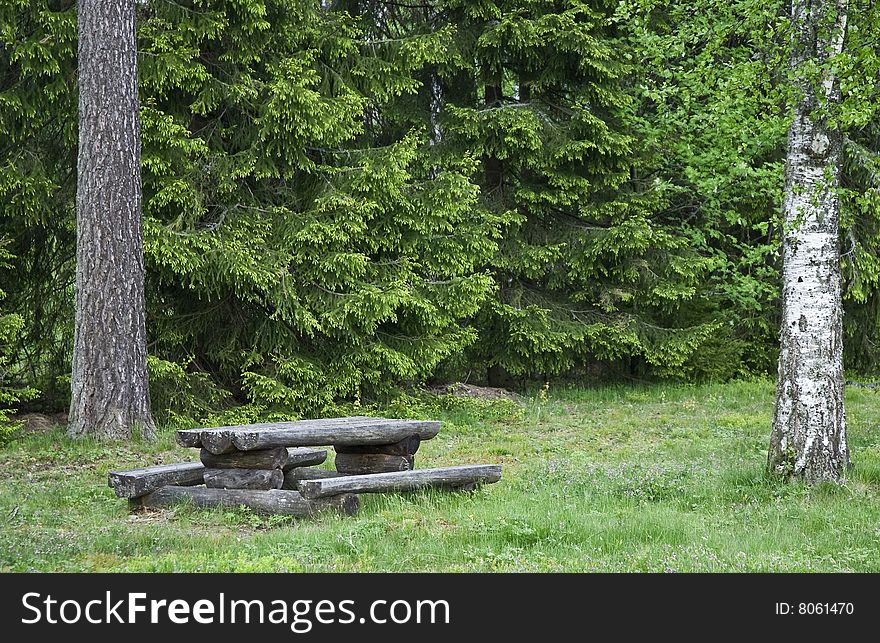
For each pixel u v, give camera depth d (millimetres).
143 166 14164
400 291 14977
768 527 8266
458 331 17016
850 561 7234
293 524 8383
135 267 13234
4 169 13695
